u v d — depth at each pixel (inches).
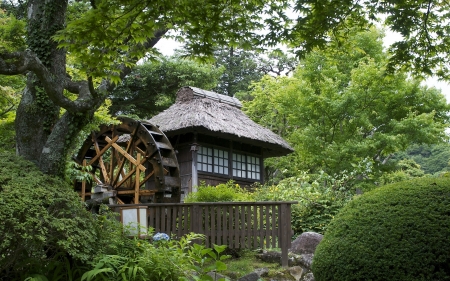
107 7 190.5
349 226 194.5
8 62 197.9
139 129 474.3
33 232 165.5
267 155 605.0
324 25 239.6
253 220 301.9
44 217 167.3
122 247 199.2
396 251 176.2
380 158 694.5
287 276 272.4
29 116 231.9
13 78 381.7
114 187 503.5
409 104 573.9
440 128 570.6
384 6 240.8
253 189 519.5
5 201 163.3
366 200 201.9
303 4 230.7
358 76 545.6
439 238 173.3
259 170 573.9
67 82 243.6
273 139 552.1
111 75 226.4
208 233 290.4
